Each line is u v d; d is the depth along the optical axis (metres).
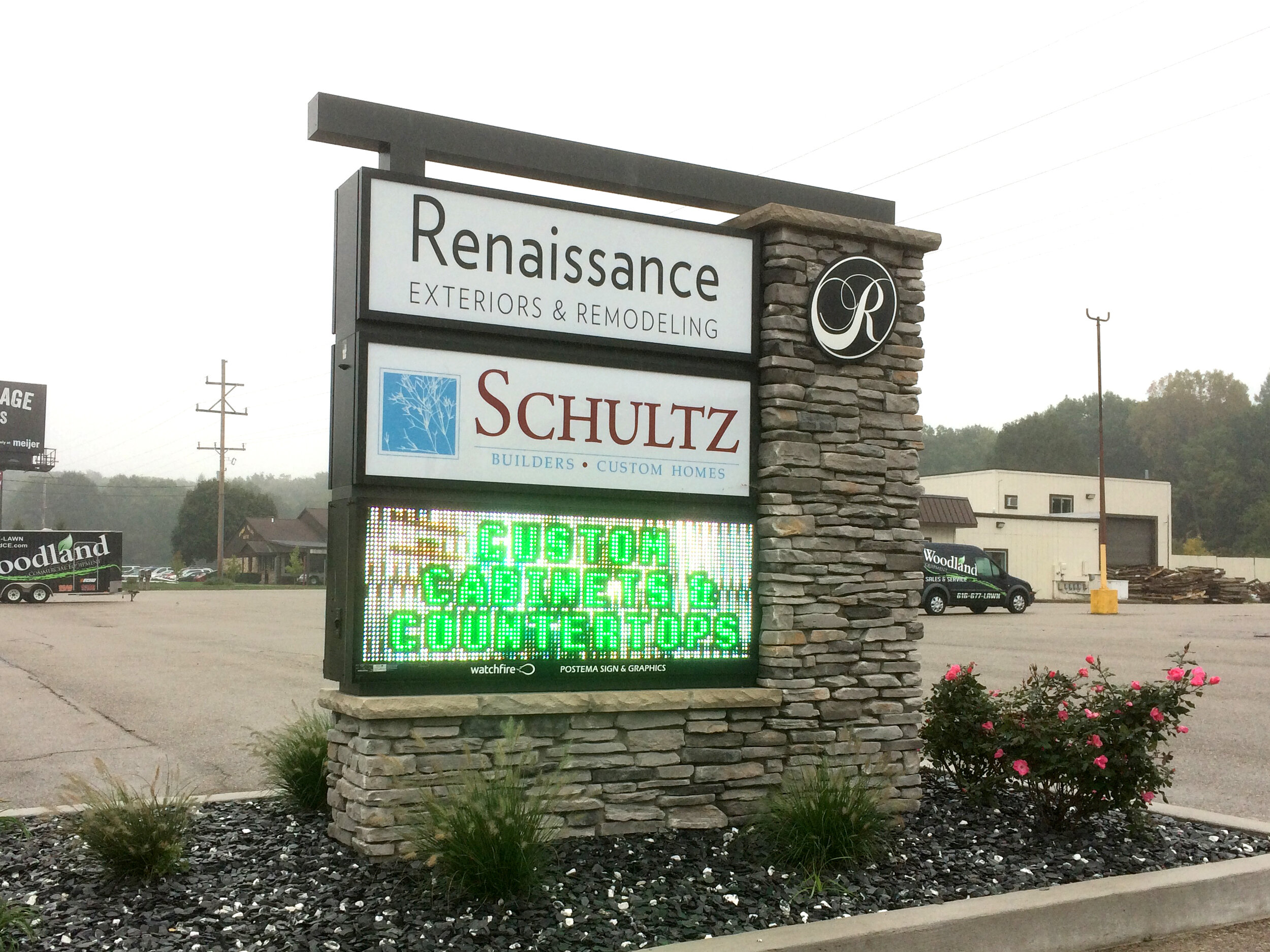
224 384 72.56
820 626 6.75
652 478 6.50
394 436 5.88
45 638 26.12
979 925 5.04
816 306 6.86
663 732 6.35
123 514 165.25
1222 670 17.97
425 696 5.82
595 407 6.38
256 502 105.19
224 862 5.66
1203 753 10.73
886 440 7.08
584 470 6.32
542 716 6.05
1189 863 6.10
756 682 6.71
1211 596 48.84
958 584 36.50
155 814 5.58
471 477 6.05
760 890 5.39
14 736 11.63
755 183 7.11
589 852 5.87
